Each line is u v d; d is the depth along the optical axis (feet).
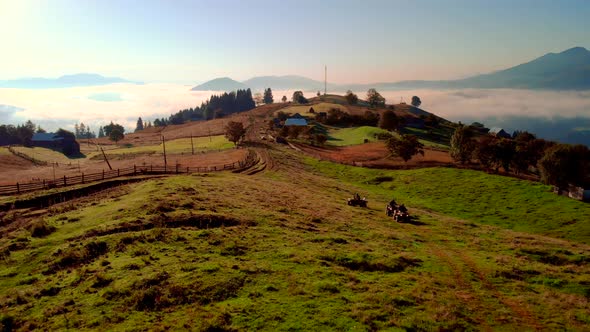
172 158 368.89
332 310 59.11
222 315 55.42
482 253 102.47
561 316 64.69
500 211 186.09
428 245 109.40
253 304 59.57
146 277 65.87
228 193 150.51
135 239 84.48
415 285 73.15
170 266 71.51
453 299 68.33
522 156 288.51
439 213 185.16
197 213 105.91
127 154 462.60
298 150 401.70
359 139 511.81
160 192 131.85
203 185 162.30
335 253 86.63
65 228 96.89
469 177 240.32
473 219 177.78
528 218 173.27
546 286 80.38
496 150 290.56
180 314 56.18
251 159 324.60
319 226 117.29
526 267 89.97
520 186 214.28
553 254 106.32
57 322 54.24
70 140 603.26
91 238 85.51
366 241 104.99
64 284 66.18
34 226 93.56
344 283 70.49
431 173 257.96
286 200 156.35
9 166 372.79
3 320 54.90
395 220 145.89
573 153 213.66
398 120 620.49
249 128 651.66
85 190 169.68
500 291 74.95
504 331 58.39
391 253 93.61
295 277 70.59
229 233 94.22
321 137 462.60
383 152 390.42
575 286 80.48
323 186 227.61
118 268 70.38
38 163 415.03
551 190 201.98
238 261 76.69
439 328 56.59
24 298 61.41
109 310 57.26
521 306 67.87
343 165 309.22
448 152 408.05
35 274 71.72
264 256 81.25
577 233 150.51
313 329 53.36
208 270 69.82
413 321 57.72
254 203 137.80
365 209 165.99
